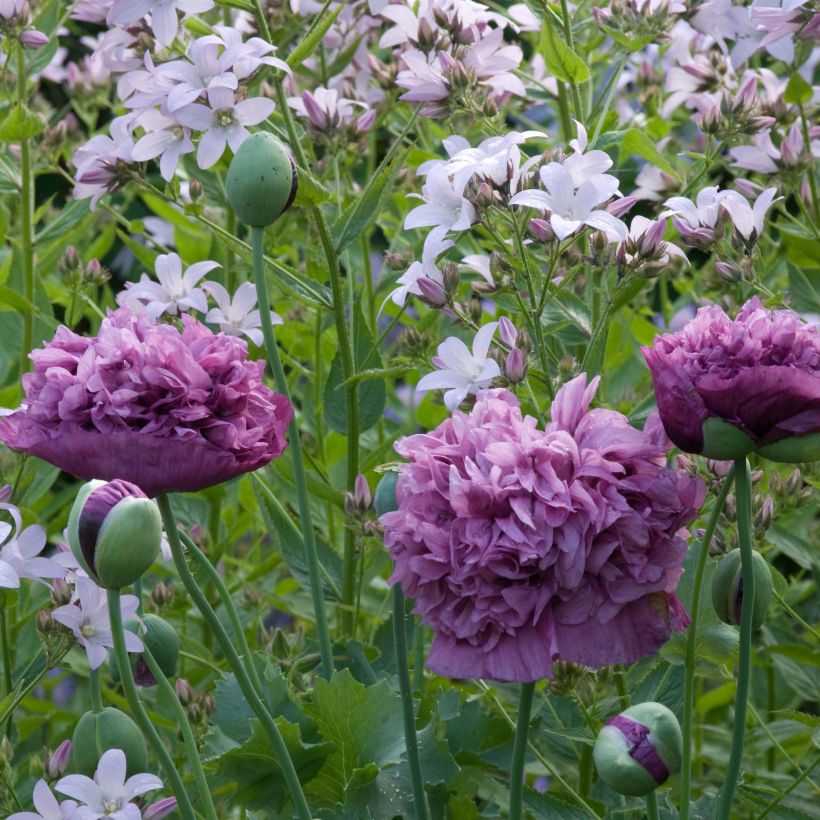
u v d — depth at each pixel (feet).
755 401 3.52
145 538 3.56
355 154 4.94
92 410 3.67
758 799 4.32
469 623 3.58
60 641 4.18
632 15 4.67
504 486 3.56
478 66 4.72
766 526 4.31
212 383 3.72
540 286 4.49
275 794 4.07
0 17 4.83
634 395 4.92
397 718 4.07
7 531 3.99
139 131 4.90
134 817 3.82
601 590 3.58
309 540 4.17
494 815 4.15
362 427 4.76
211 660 4.90
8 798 4.28
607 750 3.56
